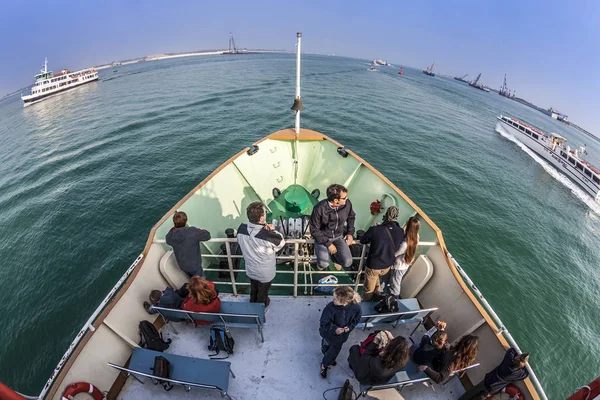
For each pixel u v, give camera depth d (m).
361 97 45.38
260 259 3.94
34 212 16.41
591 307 12.72
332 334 3.37
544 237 17.06
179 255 4.44
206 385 3.41
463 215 17.45
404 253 4.33
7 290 11.88
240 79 57.31
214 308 4.07
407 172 21.61
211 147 23.88
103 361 3.77
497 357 3.86
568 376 10.02
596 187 25.89
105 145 25.11
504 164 28.17
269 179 8.97
